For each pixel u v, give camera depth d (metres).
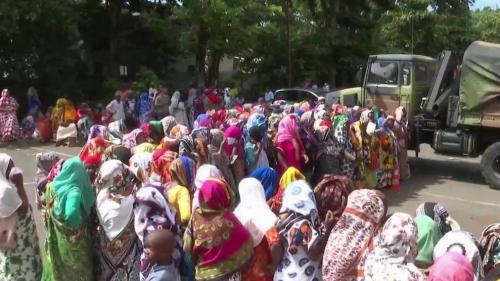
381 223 4.01
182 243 4.34
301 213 4.16
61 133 17.73
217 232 4.10
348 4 32.00
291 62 31.31
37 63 22.81
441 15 38.00
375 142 10.77
